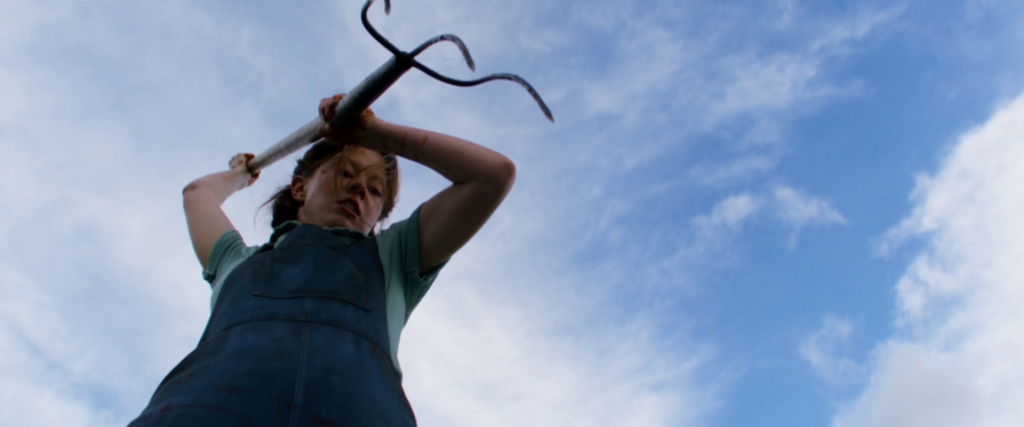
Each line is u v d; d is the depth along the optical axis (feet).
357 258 8.70
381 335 8.02
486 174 8.90
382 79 8.42
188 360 7.50
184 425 6.49
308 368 7.07
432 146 9.11
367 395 7.13
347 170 10.30
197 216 10.80
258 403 6.72
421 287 9.22
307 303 7.80
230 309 7.93
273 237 9.43
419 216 9.39
